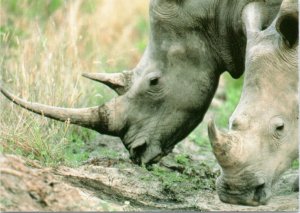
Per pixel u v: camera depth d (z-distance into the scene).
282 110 13.43
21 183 12.30
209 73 15.70
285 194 15.67
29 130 16.19
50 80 18.77
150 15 15.80
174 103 15.63
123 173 15.98
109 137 19.08
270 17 14.90
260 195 13.16
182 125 15.75
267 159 13.23
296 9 13.24
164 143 15.77
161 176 16.14
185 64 15.60
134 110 15.68
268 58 13.60
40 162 15.02
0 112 17.05
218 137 12.75
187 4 15.47
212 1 15.39
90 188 14.32
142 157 15.76
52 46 20.36
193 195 15.55
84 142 18.56
